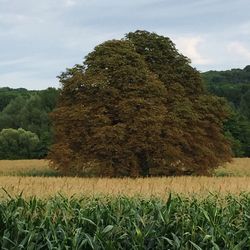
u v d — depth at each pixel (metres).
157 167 39.50
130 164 38.59
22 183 16.20
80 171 39.88
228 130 84.69
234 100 125.44
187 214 10.62
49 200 11.27
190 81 45.25
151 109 38.81
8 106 103.19
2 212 10.02
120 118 38.84
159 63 45.06
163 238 9.80
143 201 11.83
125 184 16.75
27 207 10.38
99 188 14.59
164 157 39.47
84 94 40.50
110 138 37.97
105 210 10.70
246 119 91.56
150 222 10.20
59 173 45.66
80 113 39.25
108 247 9.47
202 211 10.57
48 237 9.65
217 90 126.94
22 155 85.31
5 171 52.06
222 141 44.44
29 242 9.50
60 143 40.16
